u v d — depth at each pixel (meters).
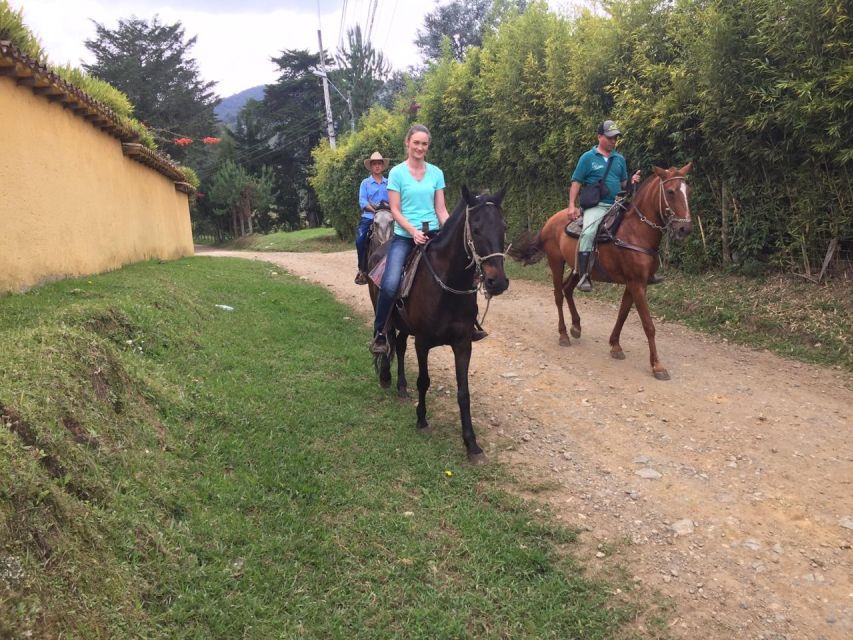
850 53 6.94
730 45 8.02
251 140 49.69
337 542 3.42
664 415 5.38
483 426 5.26
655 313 8.85
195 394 4.92
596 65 10.88
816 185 7.95
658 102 9.43
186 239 17.80
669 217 6.02
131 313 5.97
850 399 5.57
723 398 5.69
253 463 4.15
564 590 3.16
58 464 2.96
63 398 3.42
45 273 7.62
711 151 9.13
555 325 8.61
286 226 51.12
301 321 8.29
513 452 4.79
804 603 3.08
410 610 2.95
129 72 44.47
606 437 5.02
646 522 3.82
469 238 4.12
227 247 38.41
